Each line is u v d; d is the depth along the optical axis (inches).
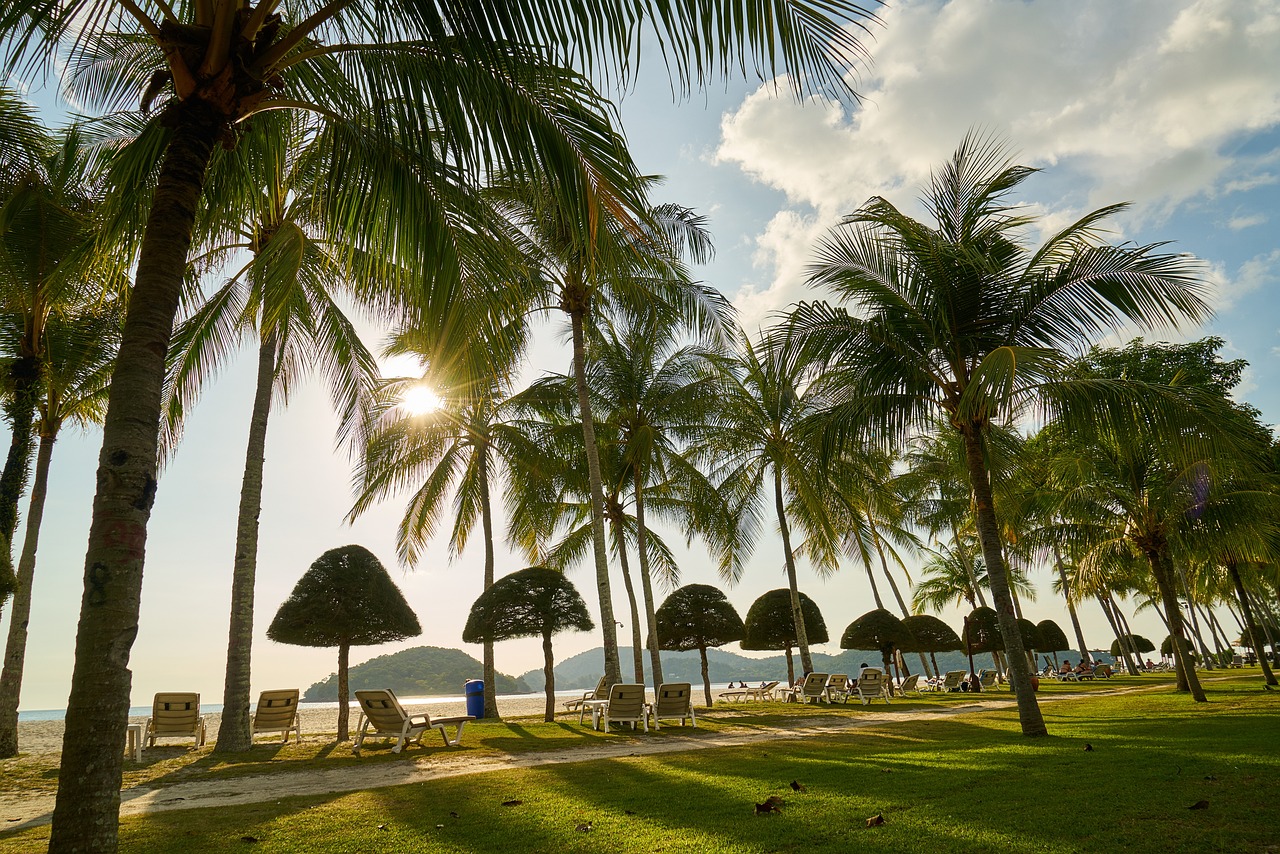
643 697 534.0
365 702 421.4
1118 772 245.8
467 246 232.7
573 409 848.3
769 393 880.9
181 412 498.0
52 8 165.6
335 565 536.4
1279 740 315.9
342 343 526.3
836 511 910.4
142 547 149.5
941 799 209.6
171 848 181.2
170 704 470.3
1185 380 878.4
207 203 259.4
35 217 421.4
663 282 671.8
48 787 324.5
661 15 171.0
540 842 177.0
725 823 189.3
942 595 1622.8
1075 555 811.4
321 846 180.2
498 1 176.4
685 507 956.6
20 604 481.1
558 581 640.4
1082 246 441.7
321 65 222.5
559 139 203.2
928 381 477.7
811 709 748.0
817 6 170.4
